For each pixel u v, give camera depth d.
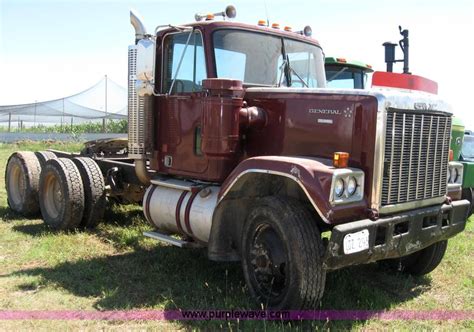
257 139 4.73
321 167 3.74
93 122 44.59
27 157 7.59
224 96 4.52
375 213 3.83
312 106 4.31
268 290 4.07
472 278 5.21
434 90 4.72
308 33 5.81
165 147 5.42
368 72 9.95
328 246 3.59
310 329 3.80
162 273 5.00
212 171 4.80
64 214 6.39
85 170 6.59
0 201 8.72
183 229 4.95
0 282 4.68
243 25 5.09
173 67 5.28
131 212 7.77
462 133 8.26
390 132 3.93
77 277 4.86
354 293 4.59
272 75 5.24
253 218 4.10
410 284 4.99
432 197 4.45
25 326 3.78
